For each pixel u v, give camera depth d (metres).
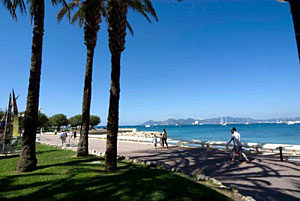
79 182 5.25
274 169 7.37
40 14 7.71
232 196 4.84
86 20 11.02
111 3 7.30
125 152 13.05
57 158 10.06
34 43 7.53
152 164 8.34
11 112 13.05
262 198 4.68
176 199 4.16
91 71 10.97
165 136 15.70
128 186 4.93
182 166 8.35
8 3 7.91
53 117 68.38
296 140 31.31
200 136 48.47
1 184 5.16
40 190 4.66
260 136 42.59
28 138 7.05
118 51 7.15
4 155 11.51
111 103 7.00
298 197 4.68
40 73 7.62
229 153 11.76
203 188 4.98
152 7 10.97
